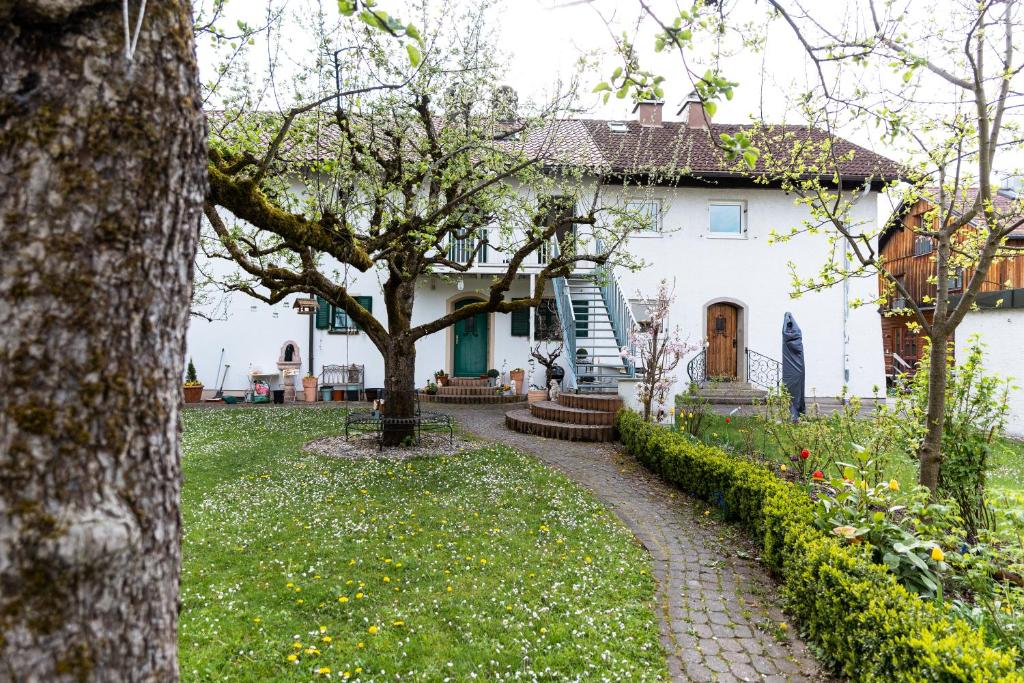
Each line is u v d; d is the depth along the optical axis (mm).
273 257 10398
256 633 3730
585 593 4516
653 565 5312
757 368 16203
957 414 5500
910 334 20812
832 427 6992
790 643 3994
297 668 3367
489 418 13422
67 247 1256
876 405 6281
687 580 5012
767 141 6379
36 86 1273
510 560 5098
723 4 3264
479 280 17484
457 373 17891
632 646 3801
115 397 1297
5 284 1226
